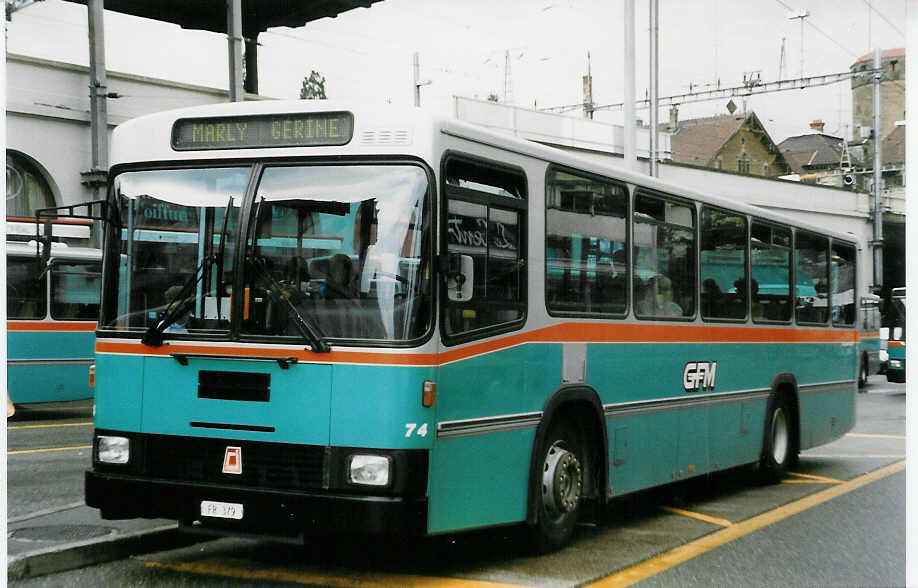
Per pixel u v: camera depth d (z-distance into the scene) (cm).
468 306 661
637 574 698
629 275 873
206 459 642
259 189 653
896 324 2866
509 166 711
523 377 719
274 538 623
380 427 610
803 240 1277
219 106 673
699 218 1008
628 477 866
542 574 689
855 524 911
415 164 632
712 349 1028
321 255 636
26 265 1709
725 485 1170
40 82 2297
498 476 692
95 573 666
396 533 600
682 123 8712
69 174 2358
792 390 1228
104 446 671
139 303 677
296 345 626
